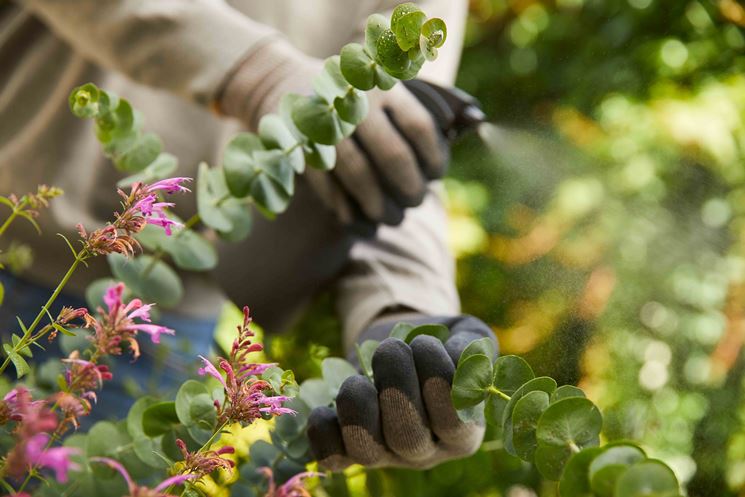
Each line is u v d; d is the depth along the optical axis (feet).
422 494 5.39
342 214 4.17
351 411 3.30
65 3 4.39
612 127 10.56
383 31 3.39
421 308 4.48
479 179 10.16
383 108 4.03
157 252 4.01
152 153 3.92
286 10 5.00
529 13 11.41
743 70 10.75
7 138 4.88
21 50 4.90
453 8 5.19
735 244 10.00
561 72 11.23
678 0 10.89
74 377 2.81
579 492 2.88
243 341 3.05
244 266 4.74
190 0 4.33
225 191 3.99
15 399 2.81
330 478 4.48
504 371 3.26
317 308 5.62
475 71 11.45
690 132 10.06
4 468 2.85
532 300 9.95
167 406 3.36
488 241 10.16
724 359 9.61
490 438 5.07
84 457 3.47
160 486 2.85
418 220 4.94
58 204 4.82
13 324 4.78
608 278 9.74
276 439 3.65
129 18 4.30
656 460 2.77
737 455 9.81
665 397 9.64
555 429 3.02
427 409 3.33
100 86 4.86
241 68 4.21
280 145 3.76
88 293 3.97
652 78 10.82
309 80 4.13
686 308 9.75
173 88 4.33
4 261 4.50
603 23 11.13
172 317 5.00
